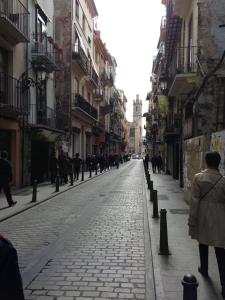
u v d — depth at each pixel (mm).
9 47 17703
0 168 12727
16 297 2154
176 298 4863
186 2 17531
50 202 14320
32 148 21484
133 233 8789
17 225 9836
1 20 15328
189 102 17656
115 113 71562
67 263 6453
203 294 5020
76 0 32438
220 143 9141
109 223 10016
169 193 17031
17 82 18297
